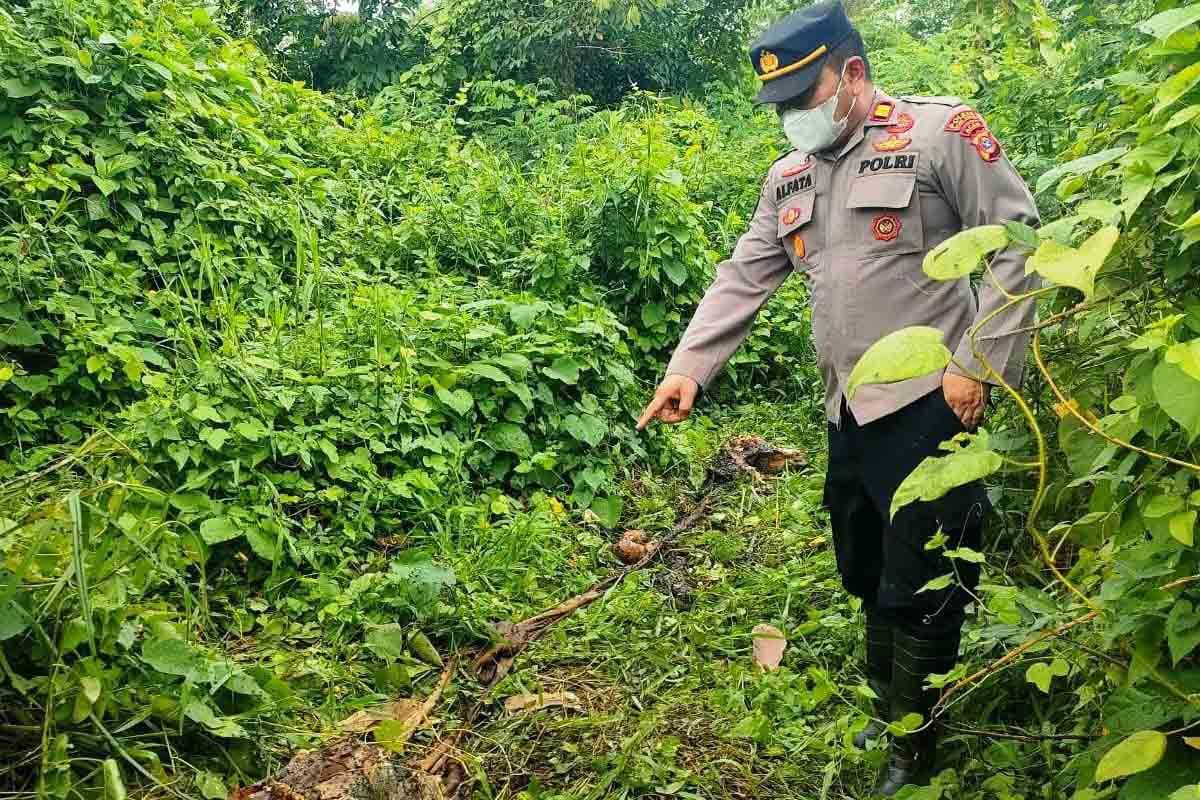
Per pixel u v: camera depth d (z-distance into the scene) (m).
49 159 4.75
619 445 4.61
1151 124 1.66
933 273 1.32
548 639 3.24
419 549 3.49
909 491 1.42
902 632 2.32
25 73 4.73
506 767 2.63
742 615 3.35
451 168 6.89
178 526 3.26
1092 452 1.71
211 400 3.63
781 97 2.29
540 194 6.66
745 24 12.77
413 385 4.17
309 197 5.91
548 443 4.39
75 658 2.38
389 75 12.17
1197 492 1.43
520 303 4.91
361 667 3.04
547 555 3.73
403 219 6.10
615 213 5.67
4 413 3.81
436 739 2.73
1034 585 2.85
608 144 7.02
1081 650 1.93
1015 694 2.56
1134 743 1.32
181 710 2.43
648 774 2.52
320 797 2.28
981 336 2.11
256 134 5.82
